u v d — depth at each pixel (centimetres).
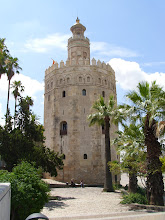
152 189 1652
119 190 3039
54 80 4488
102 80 4428
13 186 1015
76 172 3828
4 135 2561
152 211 1449
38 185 1083
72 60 4406
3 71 2617
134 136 1984
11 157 2494
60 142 4088
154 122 1670
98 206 1720
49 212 1490
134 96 1764
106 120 2912
